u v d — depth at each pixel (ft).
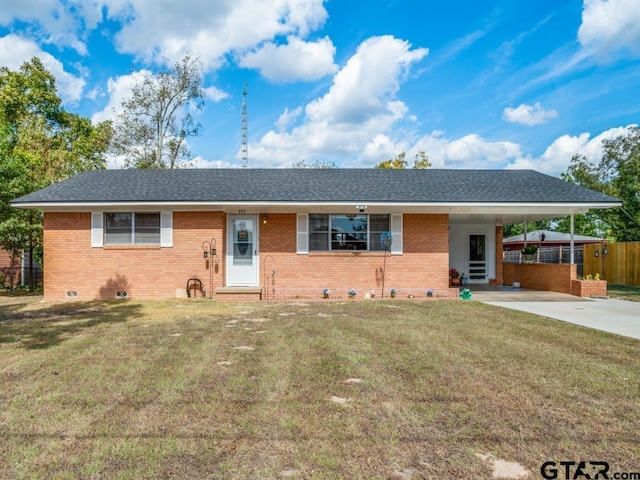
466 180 48.32
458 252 56.95
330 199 39.99
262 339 22.29
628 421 11.87
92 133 92.17
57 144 77.77
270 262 42.98
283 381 15.21
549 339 22.27
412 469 9.34
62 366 17.12
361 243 43.27
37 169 57.00
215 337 22.81
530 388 14.49
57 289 41.06
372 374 16.06
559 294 44.62
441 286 43.21
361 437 10.83
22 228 46.60
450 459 9.78
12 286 54.24
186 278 41.57
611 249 61.57
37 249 55.83
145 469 9.25
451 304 36.50
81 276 41.19
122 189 42.88
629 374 16.14
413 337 22.66
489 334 23.53
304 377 15.69
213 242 41.63
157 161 96.32
